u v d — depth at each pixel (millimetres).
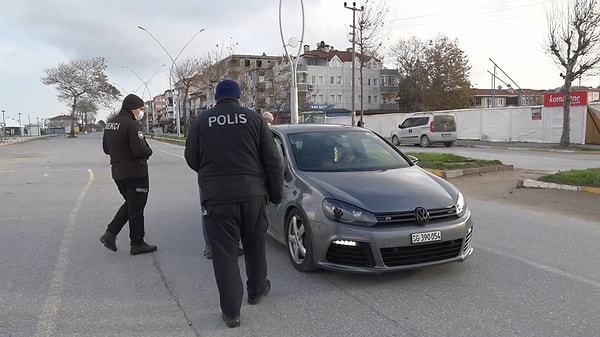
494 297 4020
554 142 25328
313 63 72938
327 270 4594
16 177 13492
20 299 4113
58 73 64250
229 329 3502
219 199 3467
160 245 5867
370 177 4844
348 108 74625
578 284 4316
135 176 5320
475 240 5863
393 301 3961
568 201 8203
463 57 59594
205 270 4895
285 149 5488
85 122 123000
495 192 9578
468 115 29828
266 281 4004
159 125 124938
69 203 8914
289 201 4836
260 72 69312
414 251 4168
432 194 4484
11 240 6129
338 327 3498
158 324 3598
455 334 3354
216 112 3596
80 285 4461
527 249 5457
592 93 43219
